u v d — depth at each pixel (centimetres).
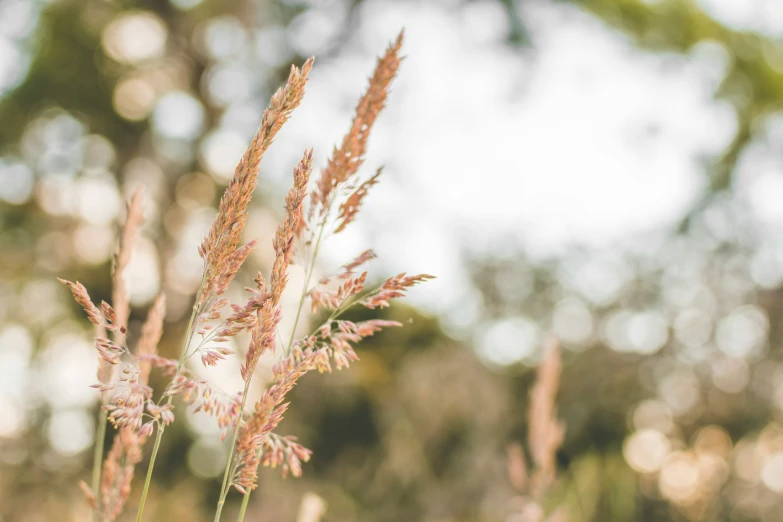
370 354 521
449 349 503
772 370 572
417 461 432
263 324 64
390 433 447
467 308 664
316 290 69
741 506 478
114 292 97
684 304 645
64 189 666
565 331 648
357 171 71
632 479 463
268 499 417
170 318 573
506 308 666
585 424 518
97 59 689
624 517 412
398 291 67
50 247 635
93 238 648
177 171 677
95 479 90
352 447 474
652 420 555
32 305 600
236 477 63
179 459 486
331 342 66
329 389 477
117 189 671
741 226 716
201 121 693
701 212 720
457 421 451
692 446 554
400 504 420
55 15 666
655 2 711
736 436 555
